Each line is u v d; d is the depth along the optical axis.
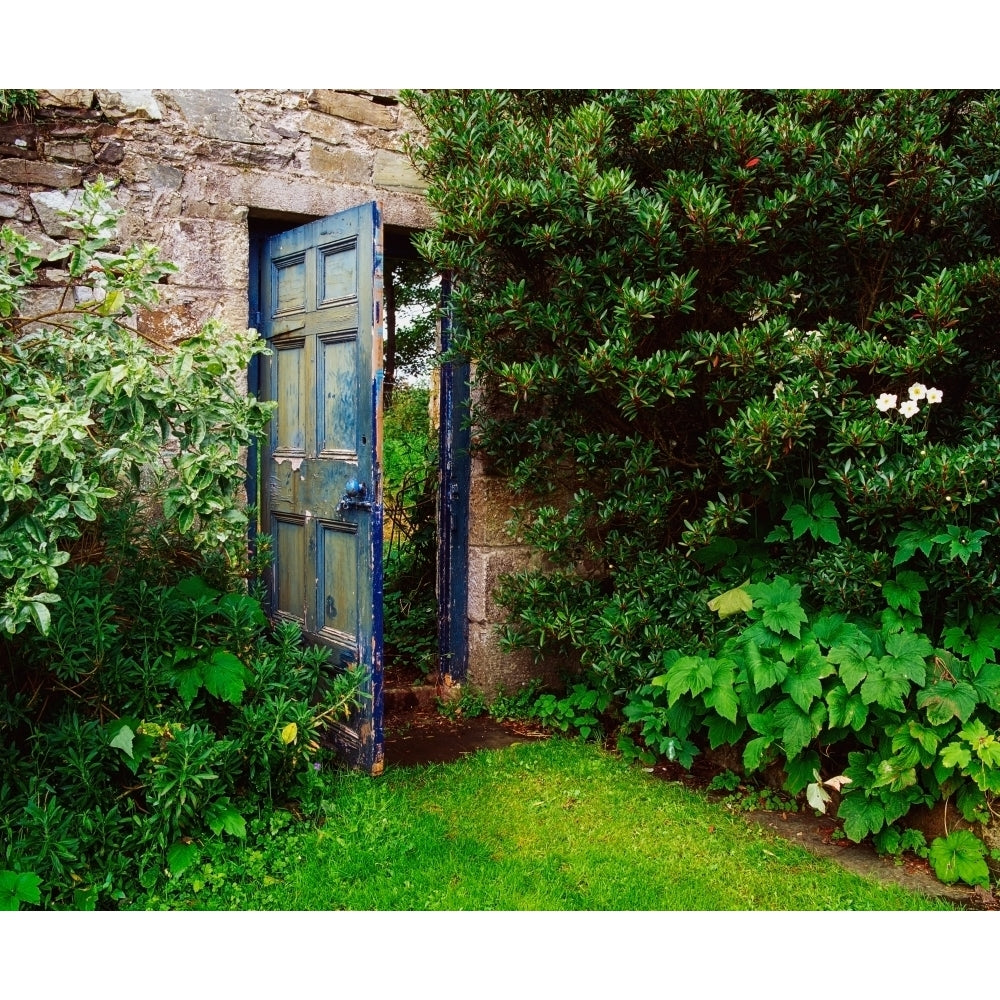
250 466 4.32
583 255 3.91
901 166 3.60
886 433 3.45
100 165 3.81
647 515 3.97
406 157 4.57
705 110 3.62
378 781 3.65
